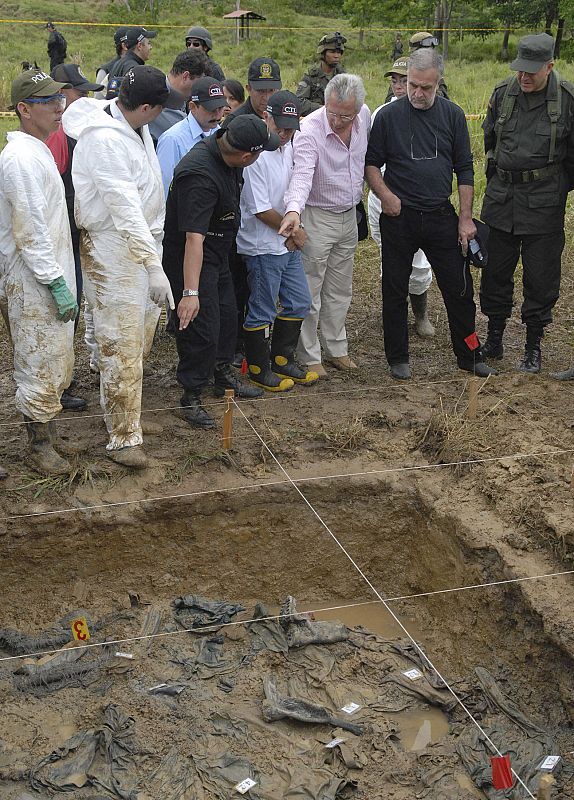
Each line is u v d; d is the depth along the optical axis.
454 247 5.84
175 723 3.92
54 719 3.96
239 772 3.68
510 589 4.23
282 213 5.52
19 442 5.17
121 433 4.89
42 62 21.92
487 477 4.92
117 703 4.01
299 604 5.00
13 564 4.61
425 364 6.54
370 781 3.68
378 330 7.30
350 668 4.36
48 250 4.27
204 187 4.84
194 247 4.88
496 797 3.54
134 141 4.56
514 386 6.06
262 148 4.88
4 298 4.59
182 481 4.93
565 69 22.31
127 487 4.84
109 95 6.14
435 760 3.77
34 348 4.51
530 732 3.84
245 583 4.97
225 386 5.80
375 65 24.61
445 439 5.27
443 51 27.23
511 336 7.20
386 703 4.15
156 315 5.13
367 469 5.12
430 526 4.87
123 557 4.77
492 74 21.81
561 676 3.90
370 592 5.05
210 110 5.55
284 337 5.89
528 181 5.91
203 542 4.89
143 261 4.40
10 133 4.35
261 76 5.53
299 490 4.94
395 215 5.69
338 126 5.48
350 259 6.07
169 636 4.50
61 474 4.85
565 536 4.26
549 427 5.47
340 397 5.91
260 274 5.58
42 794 3.56
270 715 3.95
